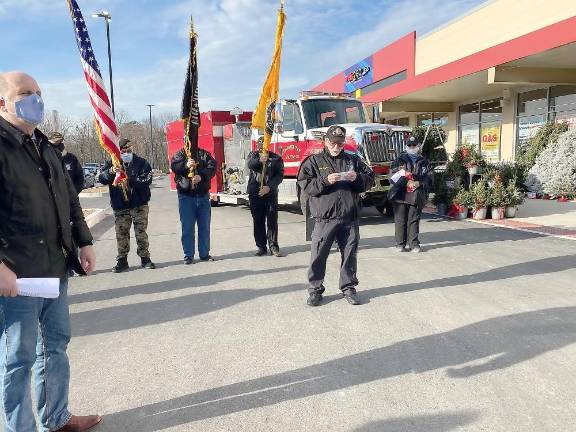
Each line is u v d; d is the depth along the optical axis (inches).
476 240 311.3
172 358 153.0
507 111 698.8
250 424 114.7
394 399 123.0
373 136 384.2
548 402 118.7
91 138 1856.5
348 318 181.2
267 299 207.8
